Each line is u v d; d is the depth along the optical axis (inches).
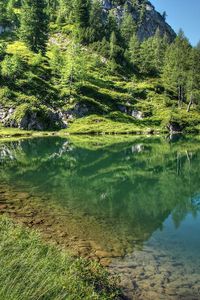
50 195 1237.1
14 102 4766.2
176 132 5349.4
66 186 1429.6
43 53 6638.8
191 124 5634.8
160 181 1670.8
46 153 2573.8
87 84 6023.6
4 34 7445.9
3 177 1547.7
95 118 5246.1
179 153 2741.1
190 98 6102.4
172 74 6348.4
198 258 714.8
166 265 669.9
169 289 569.3
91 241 781.3
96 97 5767.7
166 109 6053.2
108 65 7175.2
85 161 2233.0
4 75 5108.3
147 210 1136.2
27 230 631.8
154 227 947.3
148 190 1461.6
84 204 1143.0
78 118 5182.1
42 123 4746.6
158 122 5629.9
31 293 375.9
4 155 2402.8
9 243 493.4
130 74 7268.7
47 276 426.6
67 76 5639.8
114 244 775.7
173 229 934.4
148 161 2308.1
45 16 6879.9
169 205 1214.3
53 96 5275.6
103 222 952.3
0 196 1147.9
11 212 950.4
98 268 541.3
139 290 558.6
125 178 1721.2
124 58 7647.6
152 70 7573.8
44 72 5767.7
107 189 1437.0
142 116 5757.9
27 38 6628.9
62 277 443.8
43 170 1817.2
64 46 7721.5
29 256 471.2
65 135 4448.8
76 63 5880.9
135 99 6176.2
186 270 649.0
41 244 563.8
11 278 388.8
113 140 3868.1
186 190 1482.5
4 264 412.8
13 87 5024.6
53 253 547.5
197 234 892.0
